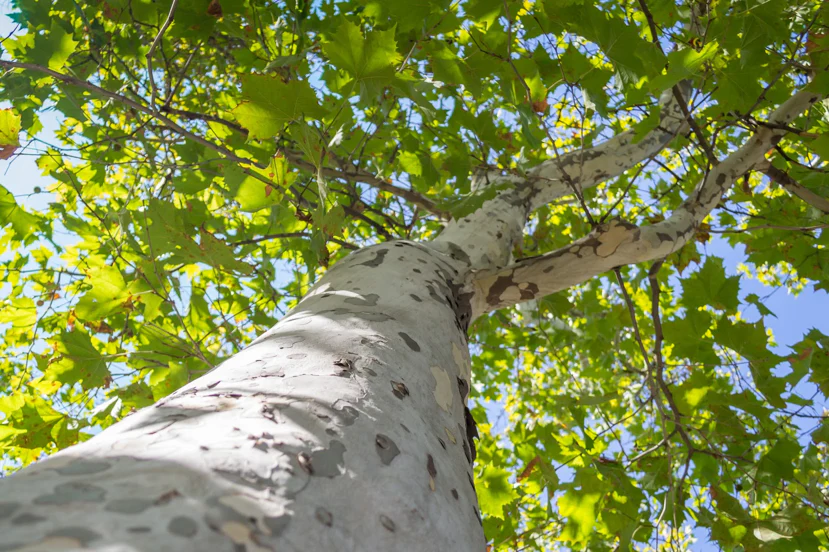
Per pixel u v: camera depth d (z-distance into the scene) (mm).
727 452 3365
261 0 2420
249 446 585
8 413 2162
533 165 2965
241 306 2963
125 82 2264
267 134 1406
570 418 4043
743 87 1998
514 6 1849
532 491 3023
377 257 1603
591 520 2869
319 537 514
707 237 3547
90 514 426
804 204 3662
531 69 2016
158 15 2240
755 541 2465
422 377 1031
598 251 1970
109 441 580
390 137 2596
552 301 2664
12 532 393
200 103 3473
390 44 1453
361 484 624
